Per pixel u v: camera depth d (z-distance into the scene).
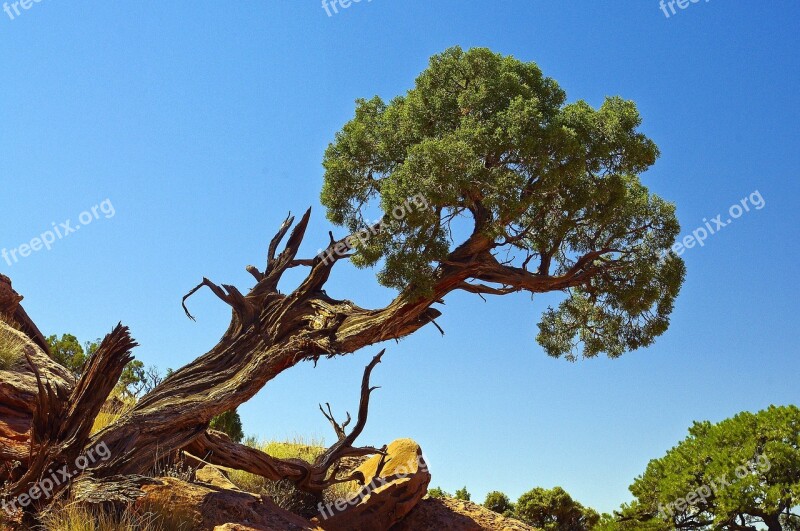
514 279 16.75
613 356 19.17
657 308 18.33
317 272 17.12
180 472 14.85
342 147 18.06
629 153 16.97
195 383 15.79
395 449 17.84
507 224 16.47
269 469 16.31
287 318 16.78
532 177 16.22
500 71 17.12
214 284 16.67
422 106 17.23
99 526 11.36
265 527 12.81
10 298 23.16
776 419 15.58
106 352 13.06
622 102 17.53
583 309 19.47
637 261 17.56
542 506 29.19
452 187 15.37
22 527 11.88
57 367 17.66
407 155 17.28
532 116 15.68
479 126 16.05
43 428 12.86
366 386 16.70
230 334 16.91
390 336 16.20
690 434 16.72
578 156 15.92
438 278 16.23
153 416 14.67
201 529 12.31
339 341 15.84
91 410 13.13
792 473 14.88
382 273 15.90
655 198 18.27
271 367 16.05
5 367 16.28
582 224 17.39
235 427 21.94
